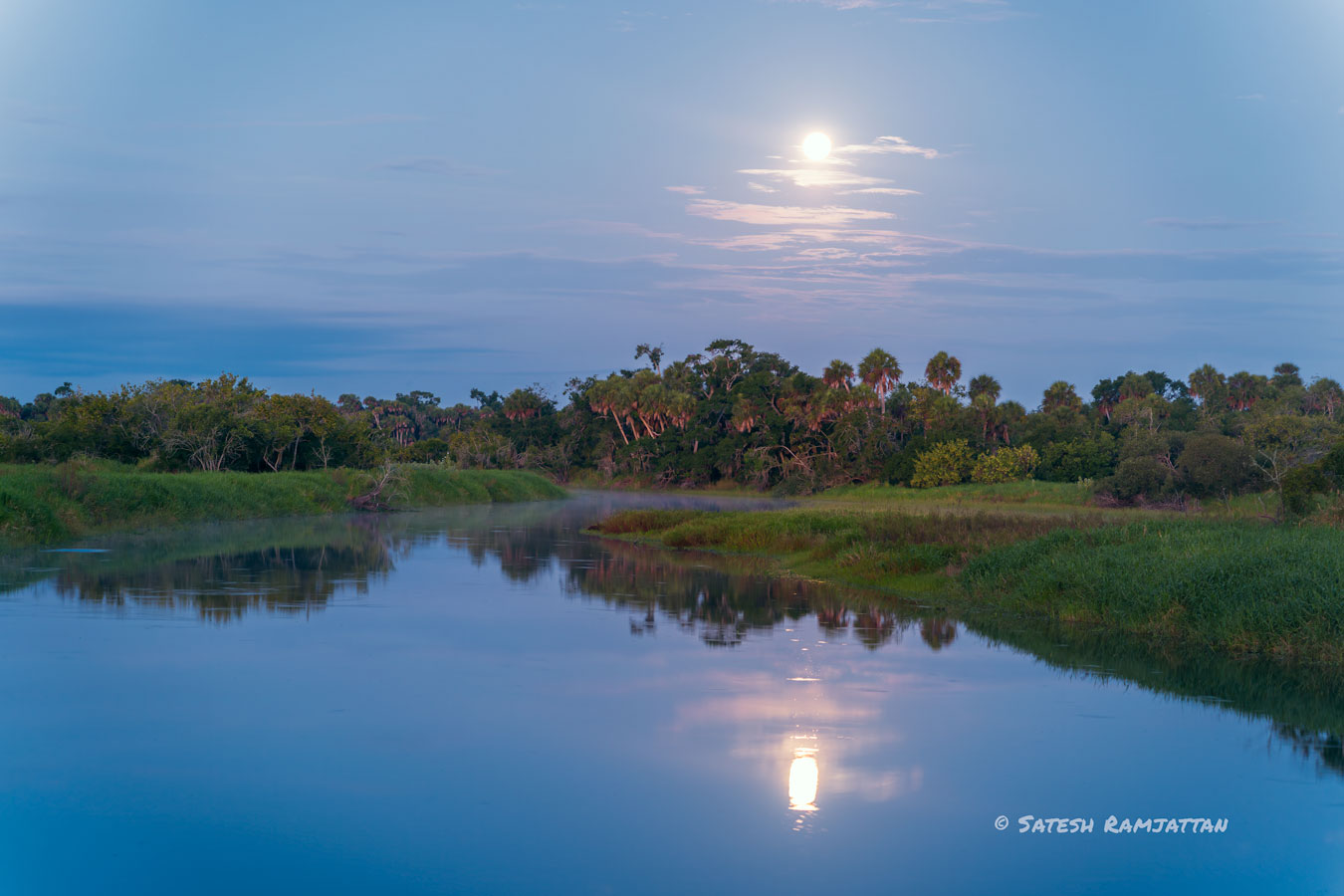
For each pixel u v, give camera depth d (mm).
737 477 113000
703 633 15938
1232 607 15188
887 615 17812
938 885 7031
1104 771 9391
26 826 7855
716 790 8742
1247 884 7004
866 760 9641
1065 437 88750
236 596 19219
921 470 87125
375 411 164500
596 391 128750
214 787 8719
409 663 13438
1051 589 18188
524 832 7844
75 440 50844
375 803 8367
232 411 59844
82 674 12508
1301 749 10039
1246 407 111438
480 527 42906
